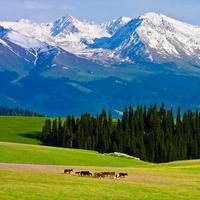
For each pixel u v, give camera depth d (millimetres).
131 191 129875
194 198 123750
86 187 132750
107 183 144375
